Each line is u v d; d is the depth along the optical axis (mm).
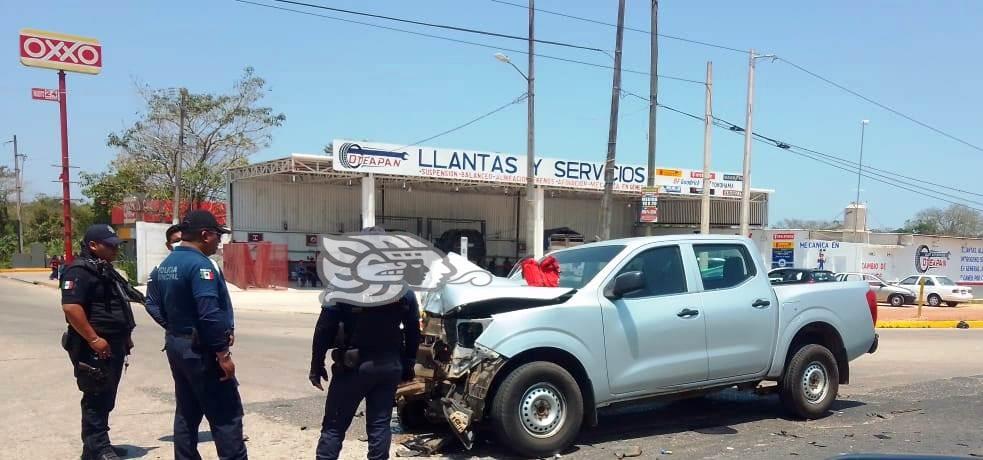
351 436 6695
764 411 7906
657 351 6441
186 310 4766
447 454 6145
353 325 4816
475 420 5879
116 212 47344
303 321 19453
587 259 6941
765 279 7234
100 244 5602
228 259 33438
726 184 40562
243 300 26312
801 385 7379
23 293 29672
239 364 11188
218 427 4812
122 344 5758
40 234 68750
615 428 7098
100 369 5527
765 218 42781
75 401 8156
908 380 10328
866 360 12703
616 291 6230
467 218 42438
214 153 45906
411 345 5078
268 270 32375
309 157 30359
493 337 5820
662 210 46656
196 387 4758
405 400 6574
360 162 30531
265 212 36500
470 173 33281
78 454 6039
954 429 7133
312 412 7680
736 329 6867
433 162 32344
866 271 35875
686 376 6578
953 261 39344
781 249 36125
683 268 6812
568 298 6215
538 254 33562
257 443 6391
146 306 5125
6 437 6574
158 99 44781
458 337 6086
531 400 5883
